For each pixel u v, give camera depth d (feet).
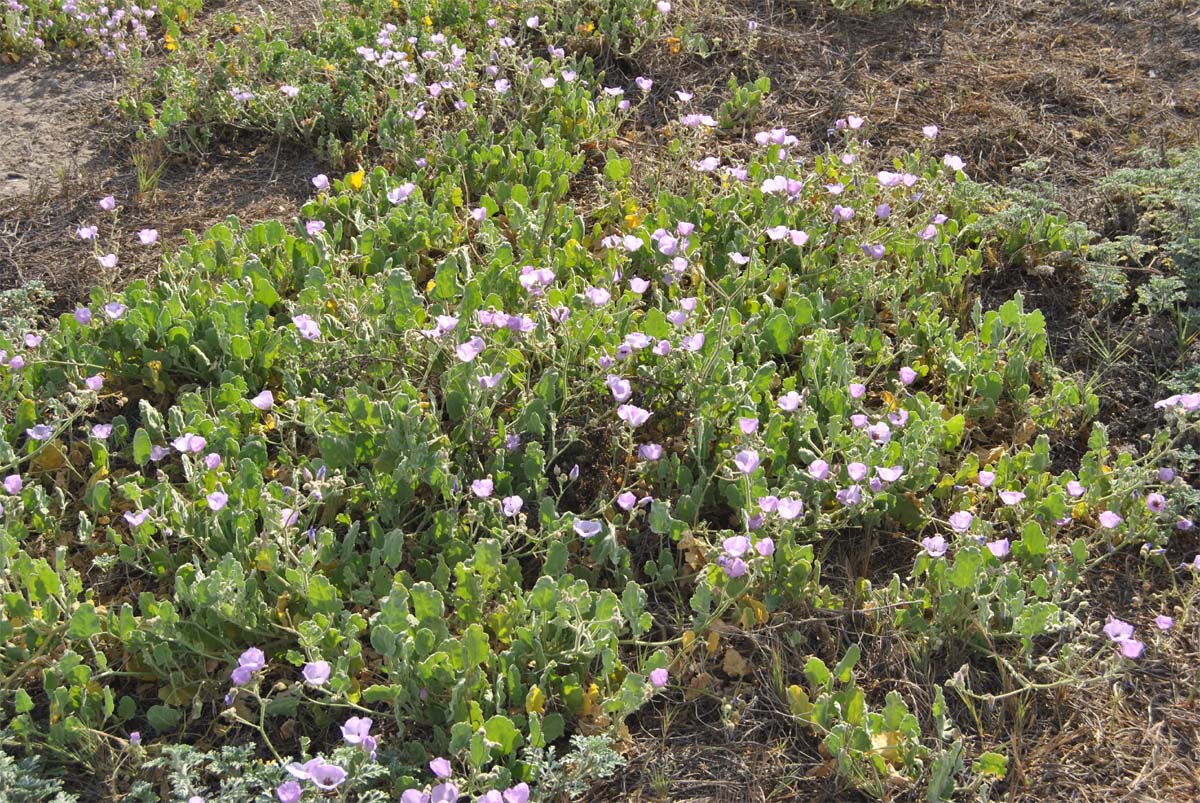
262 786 7.07
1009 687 7.56
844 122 10.46
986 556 7.81
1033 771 7.36
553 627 7.48
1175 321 9.14
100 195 10.23
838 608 7.80
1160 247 9.55
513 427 8.28
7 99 11.21
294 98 10.75
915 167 9.94
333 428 8.12
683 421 8.43
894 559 8.08
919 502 8.13
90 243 9.81
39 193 10.23
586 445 8.38
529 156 10.12
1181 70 11.12
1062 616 7.80
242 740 7.43
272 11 12.73
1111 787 7.32
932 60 11.35
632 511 7.82
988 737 7.46
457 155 10.15
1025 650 7.58
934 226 9.16
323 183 9.57
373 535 7.82
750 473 7.66
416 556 7.90
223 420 8.27
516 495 7.99
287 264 9.23
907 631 7.73
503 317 8.23
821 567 8.03
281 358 8.66
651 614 7.77
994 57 11.35
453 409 8.22
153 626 7.39
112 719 7.45
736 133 10.73
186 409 8.27
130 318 8.66
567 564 7.80
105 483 7.95
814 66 11.33
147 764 7.09
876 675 7.64
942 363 8.82
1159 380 8.82
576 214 9.98
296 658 7.35
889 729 7.26
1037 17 11.96
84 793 7.24
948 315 9.27
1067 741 7.45
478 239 9.39
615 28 11.28
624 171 9.90
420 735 7.40
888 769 7.23
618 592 7.86
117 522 8.19
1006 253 9.60
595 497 8.27
